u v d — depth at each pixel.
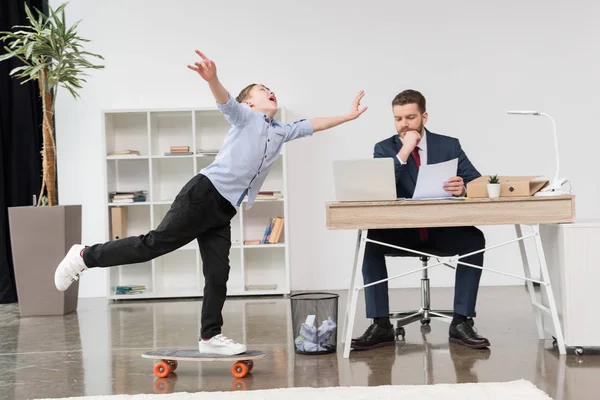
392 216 3.31
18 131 6.07
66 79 5.18
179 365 3.33
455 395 2.57
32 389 2.95
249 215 6.15
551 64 6.00
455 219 3.30
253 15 6.10
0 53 5.99
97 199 6.11
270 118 3.30
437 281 6.08
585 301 3.27
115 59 6.11
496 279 6.04
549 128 6.00
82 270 3.18
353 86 6.07
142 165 6.16
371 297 3.61
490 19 6.02
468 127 6.02
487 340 3.48
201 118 6.12
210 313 3.14
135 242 3.10
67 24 6.09
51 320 4.92
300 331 3.49
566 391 2.66
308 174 6.10
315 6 6.08
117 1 6.10
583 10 5.99
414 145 3.64
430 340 3.73
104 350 3.78
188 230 3.08
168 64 6.11
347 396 2.59
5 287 5.96
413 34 6.04
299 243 6.12
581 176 6.00
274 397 2.60
